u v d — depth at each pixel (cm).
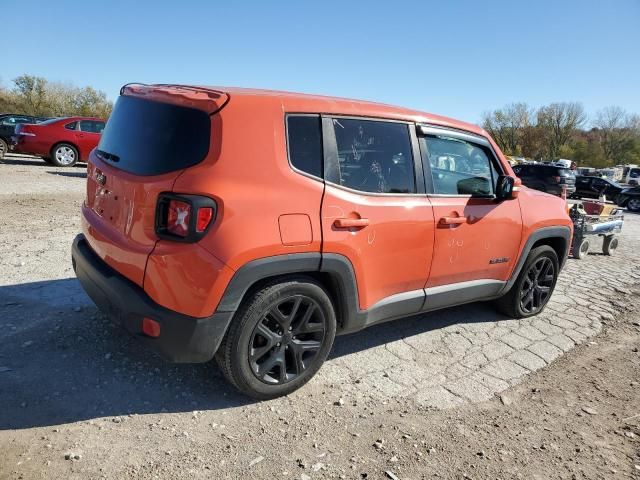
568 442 298
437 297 391
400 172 357
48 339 353
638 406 348
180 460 250
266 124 288
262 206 277
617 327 511
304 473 249
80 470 235
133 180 284
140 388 309
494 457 278
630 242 1165
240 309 283
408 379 357
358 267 323
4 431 256
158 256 264
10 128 1672
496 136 8312
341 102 331
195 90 300
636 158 7644
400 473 256
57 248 579
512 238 441
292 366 317
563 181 2134
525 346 437
